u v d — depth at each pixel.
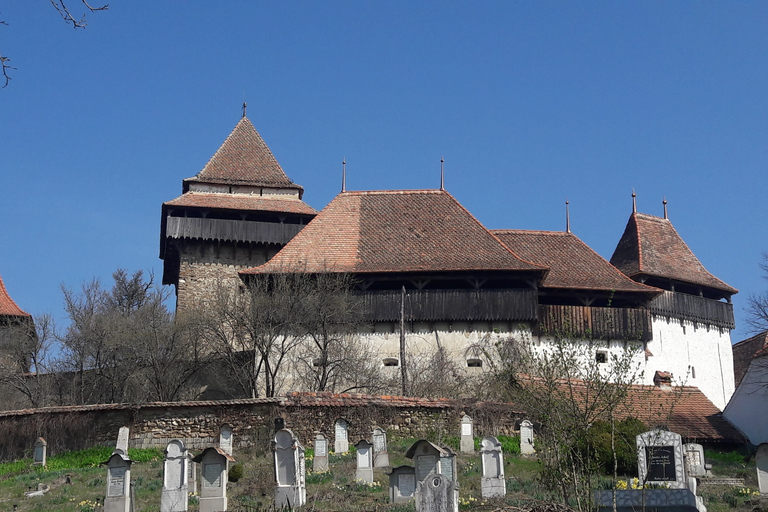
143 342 43.59
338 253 46.56
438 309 44.59
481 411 32.72
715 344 54.19
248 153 60.00
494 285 45.44
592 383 21.75
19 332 48.12
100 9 12.77
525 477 26.45
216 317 45.19
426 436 32.28
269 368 39.47
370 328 44.50
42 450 30.08
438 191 51.34
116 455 22.91
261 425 31.47
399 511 21.59
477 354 43.81
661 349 50.94
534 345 44.69
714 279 55.75
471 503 22.42
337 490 24.59
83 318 47.03
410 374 43.09
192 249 54.66
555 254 50.88
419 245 47.22
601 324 46.69
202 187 57.34
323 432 31.70
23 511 23.72
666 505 20.16
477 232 48.09
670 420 34.28
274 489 23.30
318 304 42.34
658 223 57.34
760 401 34.28
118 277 57.81
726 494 24.45
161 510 22.39
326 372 41.00
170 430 31.75
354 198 51.06
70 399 43.91
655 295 48.00
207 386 44.00
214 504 22.42
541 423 22.06
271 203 56.62
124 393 43.84
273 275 44.03
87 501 24.16
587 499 20.08
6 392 44.75
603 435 26.75
